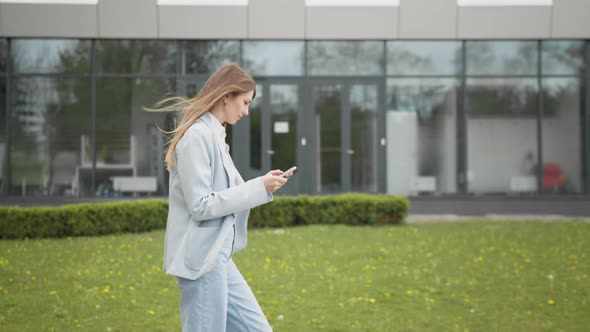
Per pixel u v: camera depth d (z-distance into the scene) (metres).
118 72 15.10
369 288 6.46
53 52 15.05
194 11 14.91
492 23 14.92
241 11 14.96
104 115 15.07
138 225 10.61
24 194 15.02
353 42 15.32
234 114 2.91
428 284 6.64
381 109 15.34
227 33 15.00
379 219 11.65
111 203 10.45
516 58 15.18
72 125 15.06
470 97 15.25
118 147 15.08
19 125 15.02
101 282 6.65
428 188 15.29
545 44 15.16
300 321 5.22
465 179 15.24
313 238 9.73
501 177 15.26
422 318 5.31
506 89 15.23
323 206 11.62
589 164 15.12
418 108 15.30
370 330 4.95
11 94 15.04
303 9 14.98
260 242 9.41
